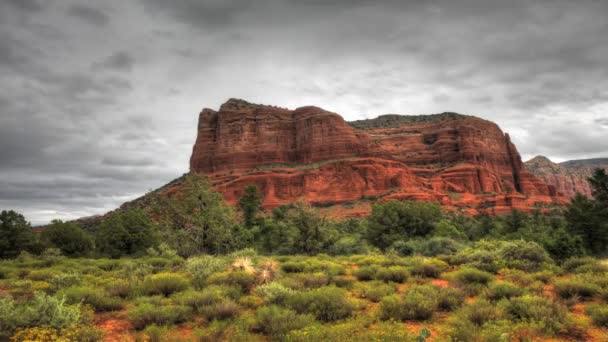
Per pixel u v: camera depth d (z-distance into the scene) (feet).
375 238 152.15
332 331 25.12
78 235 120.06
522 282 43.55
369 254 96.63
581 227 125.29
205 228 106.83
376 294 38.27
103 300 36.11
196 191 107.86
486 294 35.86
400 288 44.37
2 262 82.48
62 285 46.55
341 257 92.48
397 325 27.37
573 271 53.42
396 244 112.98
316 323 27.89
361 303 35.63
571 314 28.19
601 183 131.44
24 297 39.11
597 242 122.31
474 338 23.45
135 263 74.18
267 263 51.01
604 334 25.64
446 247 103.24
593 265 51.42
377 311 31.30
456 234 153.28
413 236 150.71
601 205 128.47
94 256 116.88
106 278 53.88
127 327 30.53
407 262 66.74
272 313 29.27
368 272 52.19
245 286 44.52
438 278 52.31
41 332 25.34
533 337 25.00
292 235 130.21
